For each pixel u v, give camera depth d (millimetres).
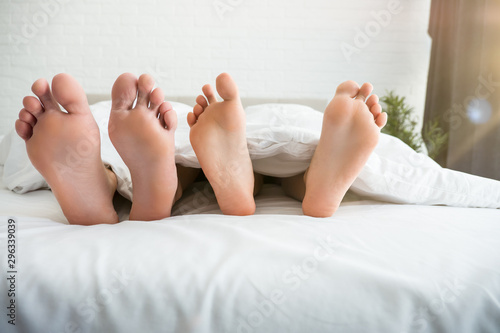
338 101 833
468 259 593
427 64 2713
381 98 2721
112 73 2645
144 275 538
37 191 1129
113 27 2602
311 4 2637
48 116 762
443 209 917
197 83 2680
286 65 2686
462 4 2354
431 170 1001
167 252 591
